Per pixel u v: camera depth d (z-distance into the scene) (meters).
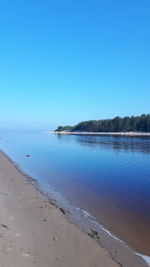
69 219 16.66
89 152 58.84
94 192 23.89
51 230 14.04
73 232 14.14
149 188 25.34
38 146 76.31
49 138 127.12
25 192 21.39
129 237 15.01
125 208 19.61
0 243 11.39
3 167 32.78
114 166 39.00
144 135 155.62
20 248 11.49
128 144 81.69
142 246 14.01
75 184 26.97
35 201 18.86
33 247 11.89
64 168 36.75
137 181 28.45
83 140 105.56
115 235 15.19
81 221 16.77
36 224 14.49
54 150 63.66
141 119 171.50
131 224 16.78
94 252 12.41
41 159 46.47
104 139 112.50
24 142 95.25
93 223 16.70
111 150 63.12
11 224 13.81
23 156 50.66
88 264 11.38
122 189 24.98
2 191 19.97
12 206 16.91
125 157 49.97
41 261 10.91
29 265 10.40
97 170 35.34
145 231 15.81
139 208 19.62
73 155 53.06
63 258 11.52
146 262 12.42
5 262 10.14
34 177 29.97
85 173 33.06
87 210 19.11
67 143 88.62
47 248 12.07
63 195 22.80
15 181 25.45
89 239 13.60
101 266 11.38
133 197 22.36
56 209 17.50
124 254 13.00
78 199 21.67
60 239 13.17
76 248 12.51
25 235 12.91
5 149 65.88
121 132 178.38
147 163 42.25
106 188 25.39
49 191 23.88
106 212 18.77
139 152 58.56
